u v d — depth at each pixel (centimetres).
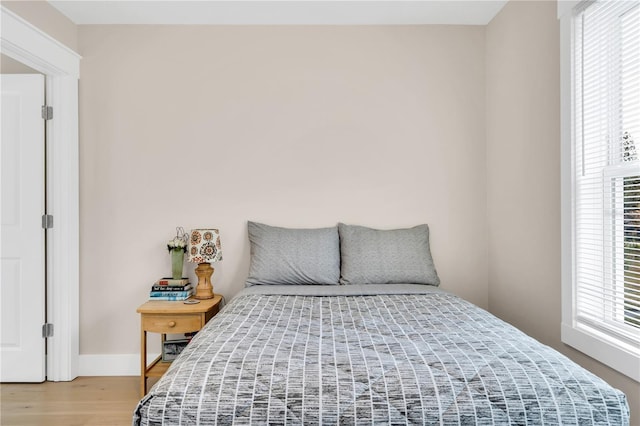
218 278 321
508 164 295
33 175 300
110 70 320
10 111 300
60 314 305
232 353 150
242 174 322
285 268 292
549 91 246
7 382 300
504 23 298
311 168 323
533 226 264
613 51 202
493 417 125
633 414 184
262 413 126
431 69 327
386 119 325
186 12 303
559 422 125
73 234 311
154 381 304
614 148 204
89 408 260
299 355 149
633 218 194
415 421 124
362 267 294
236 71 323
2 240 299
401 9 302
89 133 319
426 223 326
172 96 321
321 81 324
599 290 216
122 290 319
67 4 289
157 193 321
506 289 300
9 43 248
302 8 299
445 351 152
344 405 126
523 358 145
